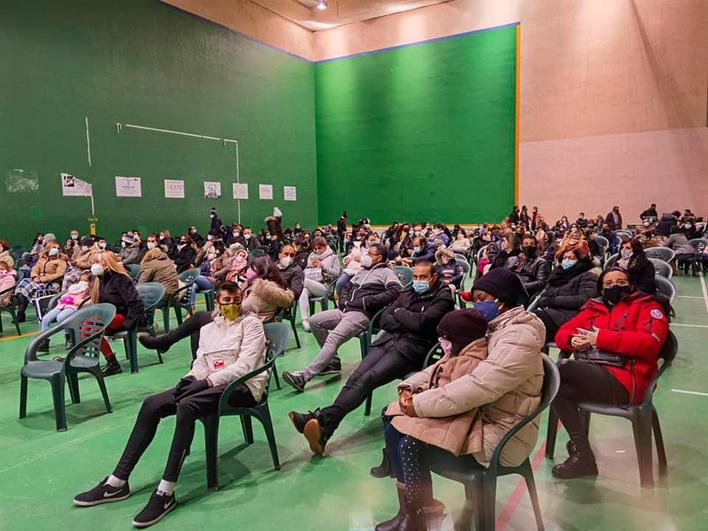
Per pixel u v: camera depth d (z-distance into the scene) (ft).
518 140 60.54
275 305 15.53
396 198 68.85
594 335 9.05
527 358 6.82
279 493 9.09
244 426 11.17
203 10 55.57
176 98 52.90
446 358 7.91
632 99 54.29
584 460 9.23
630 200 55.31
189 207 54.80
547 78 58.18
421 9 64.80
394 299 14.78
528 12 58.54
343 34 70.38
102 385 13.14
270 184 65.67
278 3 64.13
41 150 41.65
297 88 69.82
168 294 21.72
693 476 9.20
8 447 11.20
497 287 7.96
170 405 9.15
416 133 66.59
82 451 11.00
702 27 50.78
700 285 31.32
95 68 45.37
